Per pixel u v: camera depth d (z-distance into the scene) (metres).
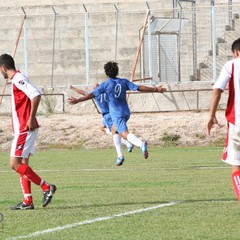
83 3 85.00
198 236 18.47
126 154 50.31
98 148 56.88
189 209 23.20
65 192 28.95
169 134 57.50
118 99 37.34
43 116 64.06
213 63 71.19
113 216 21.98
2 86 75.81
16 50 78.31
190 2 78.75
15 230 19.75
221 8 76.62
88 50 74.62
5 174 38.25
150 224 20.41
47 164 43.56
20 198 27.53
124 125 37.44
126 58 77.81
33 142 24.02
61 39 79.75
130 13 78.62
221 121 58.06
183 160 44.34
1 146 57.75
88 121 59.97
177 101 69.69
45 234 19.02
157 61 73.88
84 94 38.53
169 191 28.50
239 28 76.75
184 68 75.69
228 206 23.81
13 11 83.81
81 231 19.42
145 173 36.81
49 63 79.31
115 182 32.62
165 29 74.06
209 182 31.70
